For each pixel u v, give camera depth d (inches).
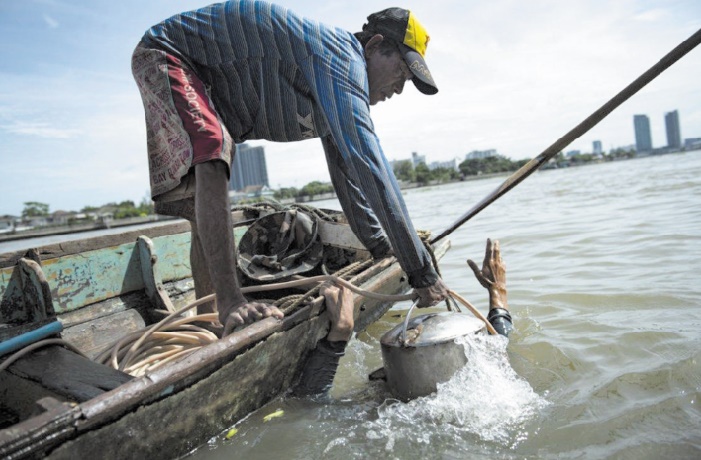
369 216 131.5
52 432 64.9
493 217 484.4
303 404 111.5
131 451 77.9
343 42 96.4
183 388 82.2
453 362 102.0
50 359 88.9
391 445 93.2
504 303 138.4
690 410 95.6
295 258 153.9
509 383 107.0
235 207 182.2
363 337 164.4
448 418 99.8
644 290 171.6
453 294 118.3
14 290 118.0
